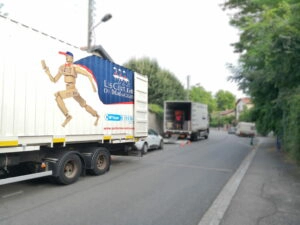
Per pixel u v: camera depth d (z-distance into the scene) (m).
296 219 5.51
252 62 16.77
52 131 7.32
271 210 6.04
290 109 13.80
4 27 6.04
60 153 7.82
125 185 8.06
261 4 14.16
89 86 8.76
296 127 11.88
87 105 8.66
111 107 9.91
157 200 6.63
